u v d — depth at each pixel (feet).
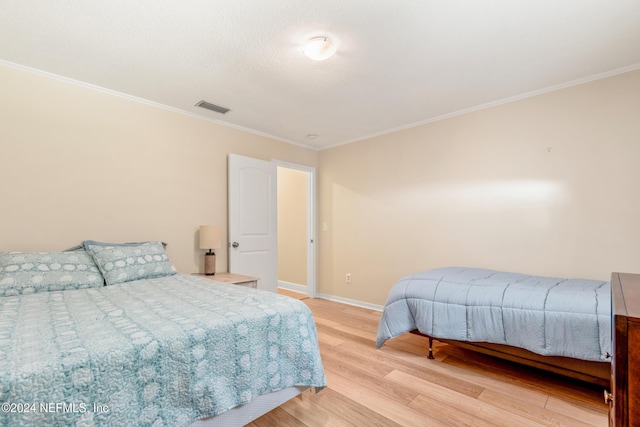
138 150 9.16
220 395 4.02
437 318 7.29
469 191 10.21
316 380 5.11
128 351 3.38
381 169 12.69
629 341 2.03
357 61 7.15
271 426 5.17
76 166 8.04
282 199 17.31
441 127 10.88
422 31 6.03
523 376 6.88
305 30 6.00
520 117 9.20
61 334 3.69
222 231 11.19
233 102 9.53
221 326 4.22
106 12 5.43
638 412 1.99
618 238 7.68
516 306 6.34
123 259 7.60
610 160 7.79
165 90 8.68
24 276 6.22
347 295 13.85
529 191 9.03
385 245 12.53
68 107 7.95
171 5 5.25
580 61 7.23
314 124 11.69
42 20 5.62
